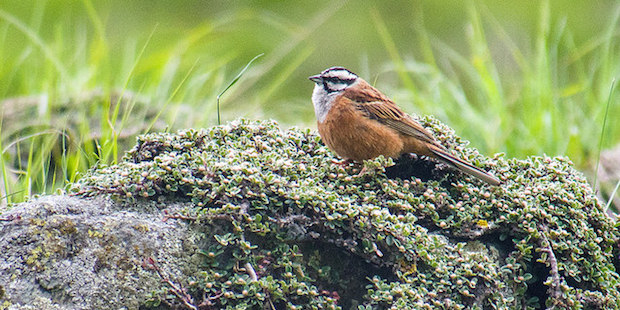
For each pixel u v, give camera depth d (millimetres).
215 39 19609
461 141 9438
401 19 21594
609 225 8398
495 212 8047
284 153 8422
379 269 7477
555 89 13984
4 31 17328
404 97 14500
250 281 6945
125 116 11375
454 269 7434
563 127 13477
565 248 7848
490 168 8758
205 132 8453
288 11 21516
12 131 12664
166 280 6840
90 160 10172
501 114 13406
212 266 6996
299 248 7363
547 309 7547
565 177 8680
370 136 9023
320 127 9391
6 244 6738
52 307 6582
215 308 6930
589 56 18578
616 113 14164
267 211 7277
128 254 6855
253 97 15969
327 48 20656
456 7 21469
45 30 18656
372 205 7621
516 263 7734
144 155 8320
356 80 9461
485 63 14180
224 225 7160
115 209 7145
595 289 7945
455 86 14648
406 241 7328
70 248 6809
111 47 18750
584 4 20750
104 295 6703
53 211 6941
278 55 16031
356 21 21594
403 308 7059
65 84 13836
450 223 7887
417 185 8242
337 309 7125
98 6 20234
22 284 6609
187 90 14188
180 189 7375
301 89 19375
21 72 15648
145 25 20172
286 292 7055
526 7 20875
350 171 8695
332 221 7305
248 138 8516
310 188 7523
